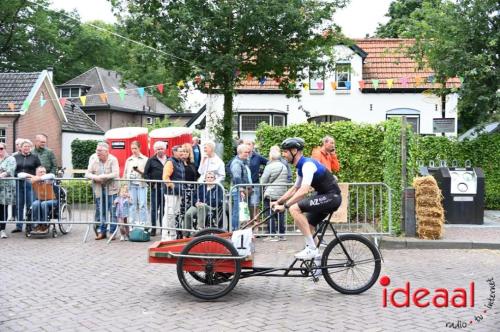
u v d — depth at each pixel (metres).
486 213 15.58
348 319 5.98
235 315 6.13
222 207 10.26
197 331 5.57
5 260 9.16
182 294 7.06
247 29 16.69
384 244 10.47
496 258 9.53
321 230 7.15
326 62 18.23
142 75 19.73
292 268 7.01
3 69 41.88
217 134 18.02
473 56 15.48
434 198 10.75
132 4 17.05
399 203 11.05
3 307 6.45
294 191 7.28
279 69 17.89
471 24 15.72
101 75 48.34
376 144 12.91
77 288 7.34
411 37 16.73
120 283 7.64
